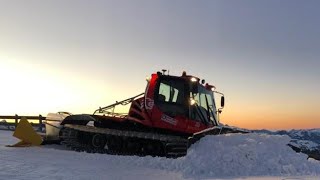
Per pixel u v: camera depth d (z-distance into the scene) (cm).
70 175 1058
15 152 1484
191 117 1414
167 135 1399
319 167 1237
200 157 1195
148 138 1403
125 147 1467
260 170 1177
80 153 1466
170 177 1090
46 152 1492
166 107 1431
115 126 1520
